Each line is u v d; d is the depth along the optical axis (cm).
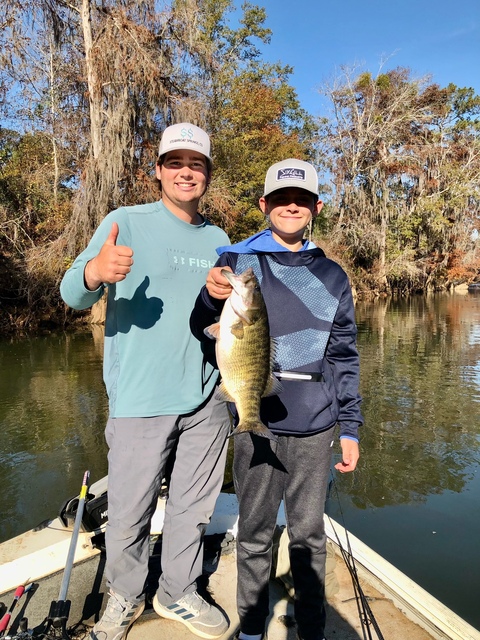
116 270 201
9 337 1728
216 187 1892
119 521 225
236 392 209
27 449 711
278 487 214
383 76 3469
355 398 230
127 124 1569
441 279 4253
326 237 3322
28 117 2039
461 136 4044
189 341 239
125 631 225
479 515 529
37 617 233
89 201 1588
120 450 229
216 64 1855
